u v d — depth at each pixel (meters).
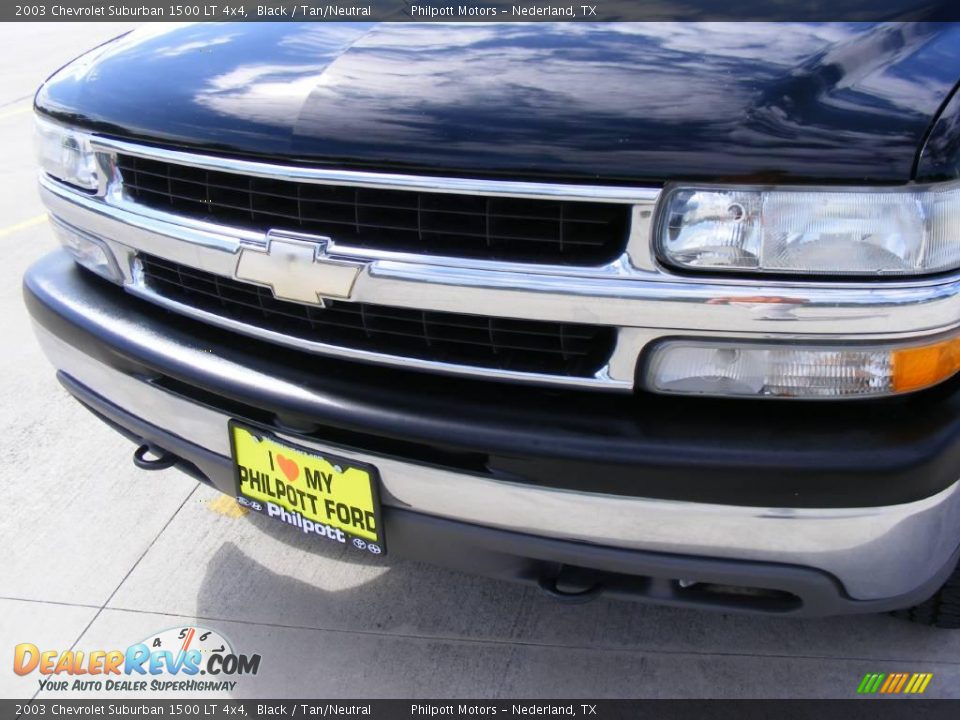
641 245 1.44
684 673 2.08
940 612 2.05
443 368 1.62
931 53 1.66
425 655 2.17
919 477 1.44
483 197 1.51
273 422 1.81
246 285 1.80
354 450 1.70
